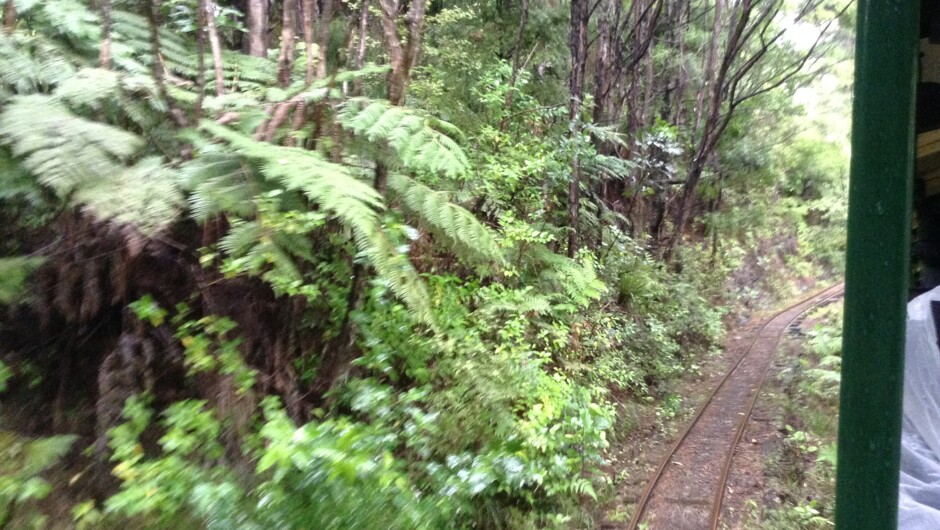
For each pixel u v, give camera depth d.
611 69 12.66
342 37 6.52
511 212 6.43
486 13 10.31
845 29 17.16
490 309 5.64
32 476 2.64
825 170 25.19
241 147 3.06
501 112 8.12
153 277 3.39
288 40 4.03
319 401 4.07
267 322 3.87
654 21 13.11
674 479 6.40
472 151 6.99
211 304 3.45
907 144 1.24
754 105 19.17
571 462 4.51
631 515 5.47
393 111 3.74
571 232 9.32
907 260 1.25
